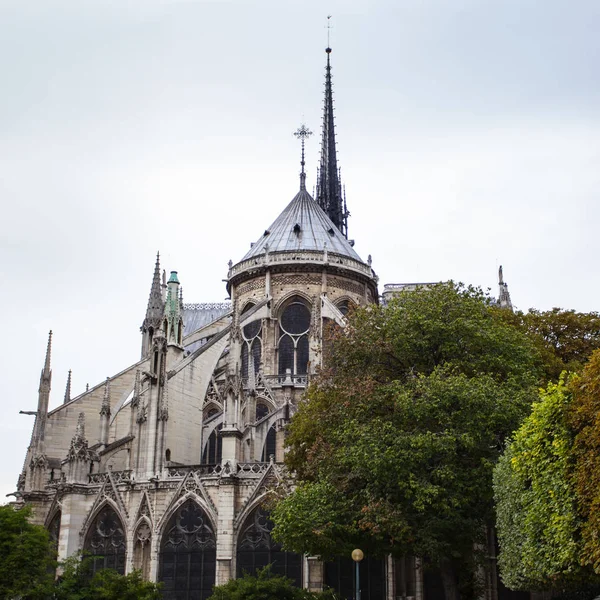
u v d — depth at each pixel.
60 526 61.75
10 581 48.38
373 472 41.28
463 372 46.38
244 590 45.28
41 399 71.69
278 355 82.12
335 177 140.88
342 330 53.19
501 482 37.12
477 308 49.31
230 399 60.34
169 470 61.31
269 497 54.22
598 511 27.59
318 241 86.94
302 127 104.81
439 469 41.06
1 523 50.34
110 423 72.56
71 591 47.53
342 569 55.81
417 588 55.34
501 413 41.84
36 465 67.31
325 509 42.56
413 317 47.75
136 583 47.56
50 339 74.00
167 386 66.38
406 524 40.38
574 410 29.89
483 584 50.38
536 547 32.16
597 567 27.28
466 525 41.66
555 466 30.84
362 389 45.28
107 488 61.75
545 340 56.94
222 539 56.97
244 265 86.75
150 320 98.31
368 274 87.56
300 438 49.69
